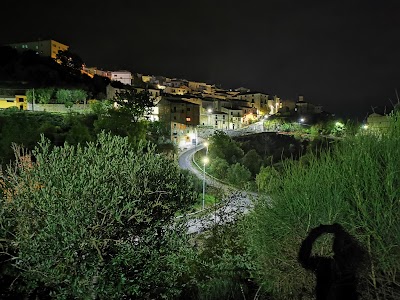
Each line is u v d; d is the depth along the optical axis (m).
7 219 3.34
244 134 53.97
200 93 92.81
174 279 4.03
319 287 3.38
